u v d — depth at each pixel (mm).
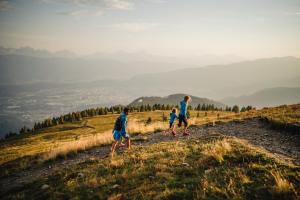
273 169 8977
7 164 20156
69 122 135250
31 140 90750
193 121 26031
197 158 11875
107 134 24641
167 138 19078
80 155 18953
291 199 7180
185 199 8070
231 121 21484
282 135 15648
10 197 11508
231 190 8008
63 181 11852
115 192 9570
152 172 10867
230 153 11445
